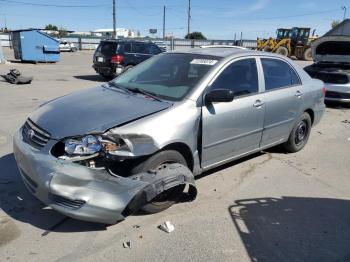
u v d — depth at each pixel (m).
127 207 3.30
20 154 3.56
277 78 5.35
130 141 3.36
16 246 3.23
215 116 4.18
